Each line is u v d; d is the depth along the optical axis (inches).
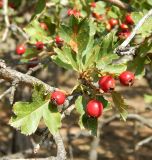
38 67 21.0
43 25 21.3
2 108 79.2
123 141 76.5
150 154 69.4
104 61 15.7
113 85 14.9
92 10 23.2
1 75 15.6
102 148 73.9
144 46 18.5
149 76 37.2
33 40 21.1
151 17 18.5
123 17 22.0
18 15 35.6
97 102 15.1
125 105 15.1
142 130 78.9
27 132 14.9
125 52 15.6
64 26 16.3
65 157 15.1
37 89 15.1
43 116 15.1
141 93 95.8
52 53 21.0
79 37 16.2
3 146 63.2
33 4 35.8
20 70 29.5
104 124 40.9
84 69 16.0
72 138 43.0
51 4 24.6
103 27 22.1
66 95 15.4
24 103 15.1
